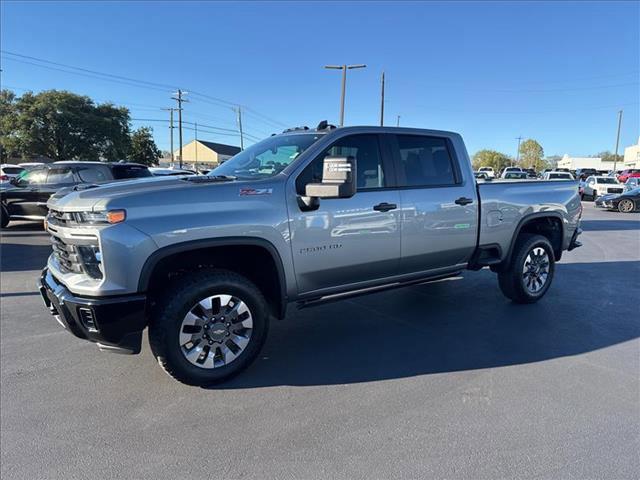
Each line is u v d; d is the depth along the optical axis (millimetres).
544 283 5574
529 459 2584
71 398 3250
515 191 5203
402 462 2553
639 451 2658
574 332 4602
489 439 2770
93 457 2592
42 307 5367
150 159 70875
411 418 3006
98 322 2943
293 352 4090
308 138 4039
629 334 4559
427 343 4297
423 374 3660
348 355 4023
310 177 3742
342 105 31656
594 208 23406
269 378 3580
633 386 3461
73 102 52688
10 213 10844
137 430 2859
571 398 3271
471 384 3486
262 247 3459
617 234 12828
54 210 3391
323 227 3746
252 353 3533
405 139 4414
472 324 4820
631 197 20438
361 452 2643
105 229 2930
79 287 2982
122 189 3174
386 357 3988
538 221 5641
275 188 3543
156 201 3092
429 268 4660
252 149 4441
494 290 6188
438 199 4492
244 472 2473
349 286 4125
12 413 3047
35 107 50031
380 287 4332
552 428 2891
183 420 2975
